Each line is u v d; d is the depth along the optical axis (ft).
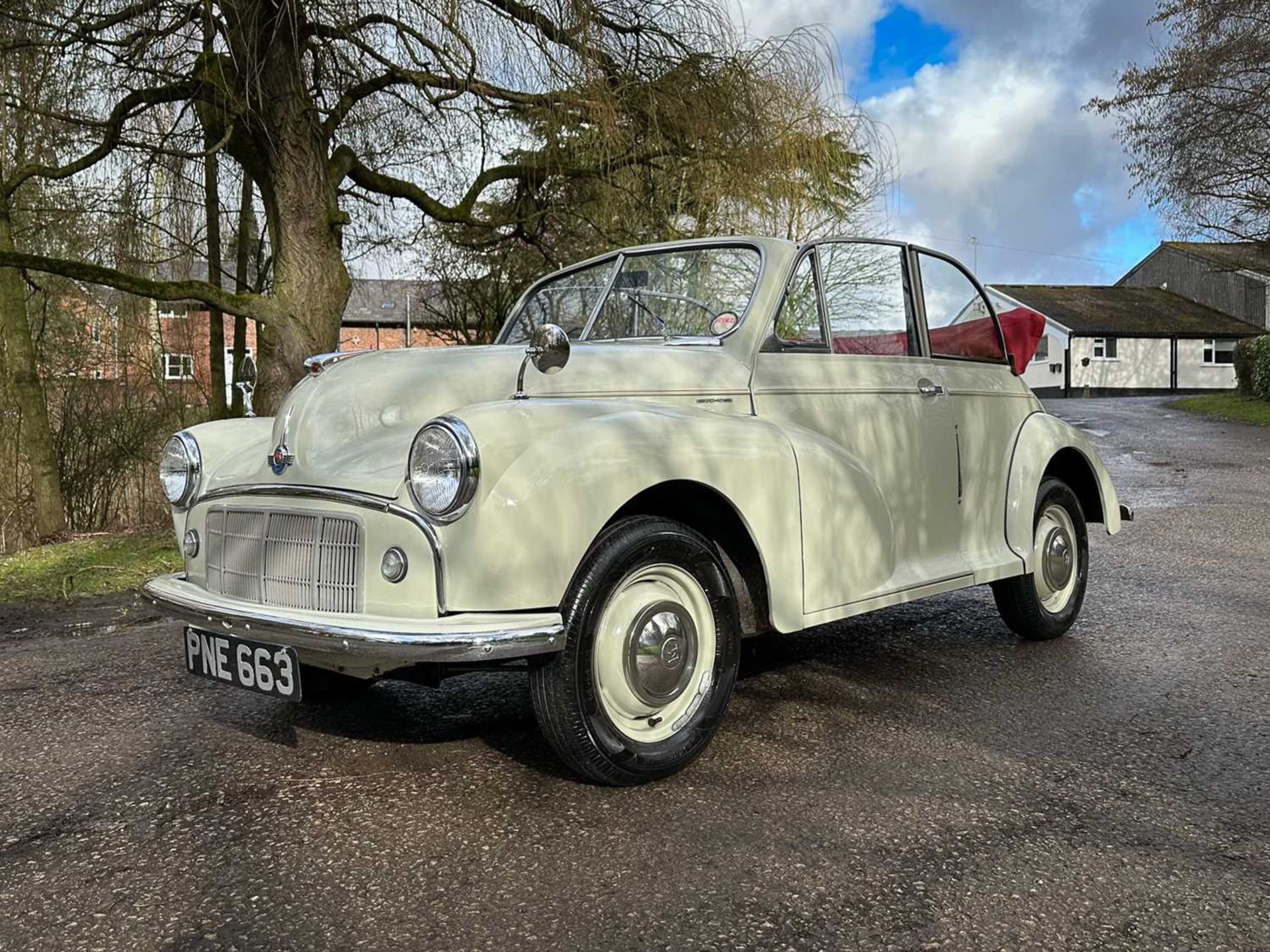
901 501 11.65
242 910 6.65
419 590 7.78
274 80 22.88
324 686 10.29
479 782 8.86
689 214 31.55
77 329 33.60
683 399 9.84
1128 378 119.75
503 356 9.78
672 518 9.43
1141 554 20.65
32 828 8.08
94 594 19.16
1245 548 21.13
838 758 9.33
